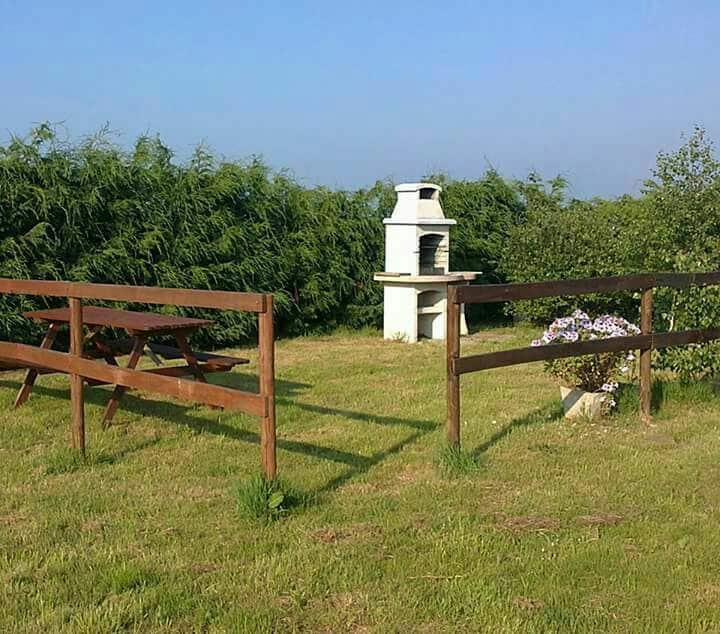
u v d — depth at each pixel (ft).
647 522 15.30
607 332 23.31
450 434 18.81
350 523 15.28
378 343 42.04
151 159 39.60
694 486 17.46
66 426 22.76
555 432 21.91
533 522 15.26
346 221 45.57
